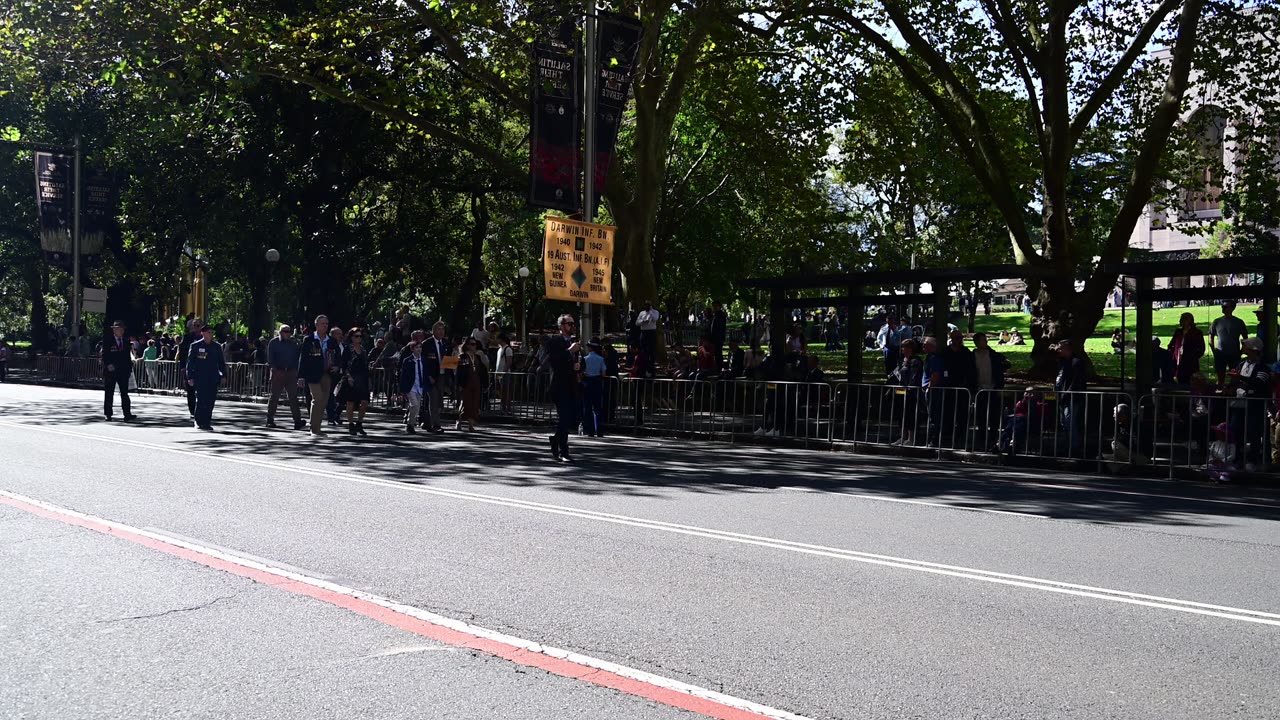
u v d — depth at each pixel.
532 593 6.35
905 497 10.77
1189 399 13.43
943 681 4.79
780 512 9.56
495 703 4.43
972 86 25.62
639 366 21.23
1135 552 7.87
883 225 41.97
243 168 32.97
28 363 44.97
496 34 22.14
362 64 23.11
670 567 7.11
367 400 17.92
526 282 55.31
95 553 7.32
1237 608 6.18
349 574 6.81
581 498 10.26
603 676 4.81
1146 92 26.69
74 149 36.09
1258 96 25.62
